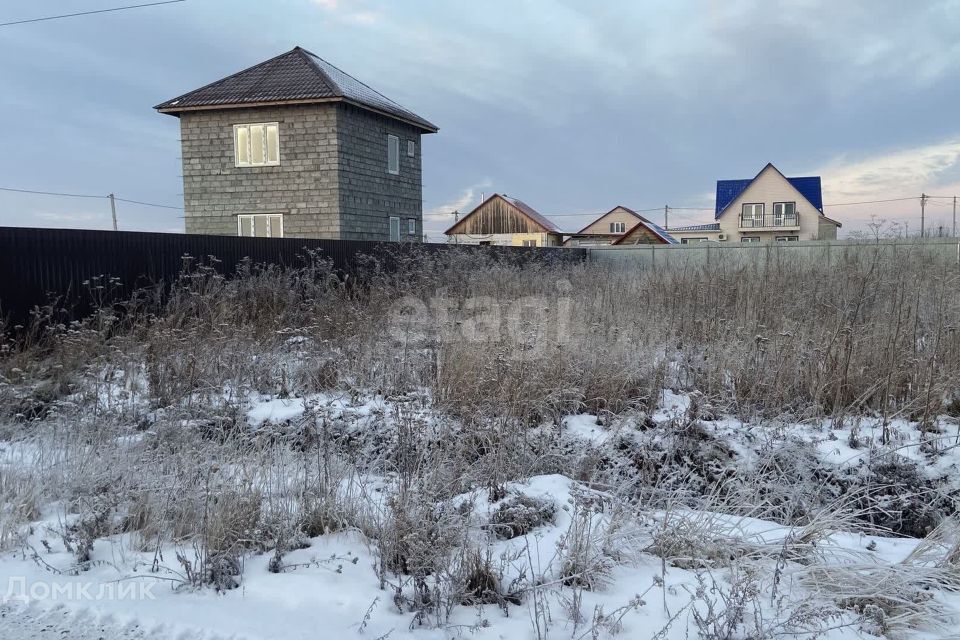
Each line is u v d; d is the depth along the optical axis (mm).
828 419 6008
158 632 2953
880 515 4812
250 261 11859
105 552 3893
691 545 3730
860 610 3186
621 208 69688
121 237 10336
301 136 19578
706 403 5832
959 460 4988
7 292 8859
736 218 56688
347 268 13938
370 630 2957
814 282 9742
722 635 2803
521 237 53281
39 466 4984
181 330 7781
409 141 23734
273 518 4074
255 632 2936
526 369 6441
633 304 9406
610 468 5289
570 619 3057
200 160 20391
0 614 3135
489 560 3395
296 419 6285
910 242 13148
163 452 5281
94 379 6957
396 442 5562
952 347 6492
